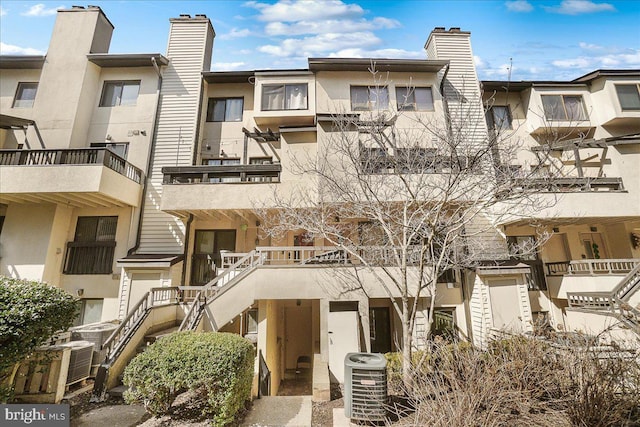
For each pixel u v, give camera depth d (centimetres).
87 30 1172
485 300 848
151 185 1074
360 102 1119
